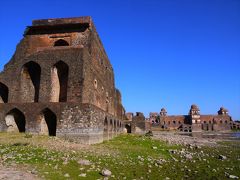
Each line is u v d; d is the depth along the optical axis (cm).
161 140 3978
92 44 3938
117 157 1977
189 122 13412
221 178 1513
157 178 1412
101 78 4381
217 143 4450
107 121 3688
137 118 6906
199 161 2117
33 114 2884
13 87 3297
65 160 1608
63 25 4000
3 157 1622
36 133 2848
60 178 1237
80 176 1304
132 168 1627
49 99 3136
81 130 2677
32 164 1473
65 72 3369
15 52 3938
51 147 2067
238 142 4853
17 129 3105
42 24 4062
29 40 4003
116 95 6544
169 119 13750
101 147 2527
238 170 1795
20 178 1155
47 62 3216
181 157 2314
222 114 14750
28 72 3434
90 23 3988
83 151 2061
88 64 3350
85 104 2725
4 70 3350
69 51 3166
